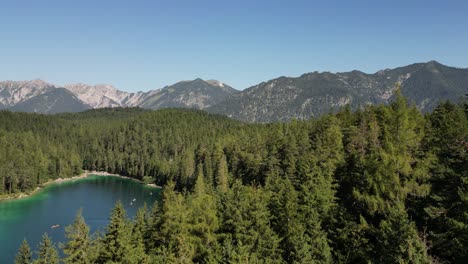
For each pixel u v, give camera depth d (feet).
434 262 112.57
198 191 312.50
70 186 634.84
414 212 146.82
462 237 110.73
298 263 125.39
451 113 223.10
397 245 107.04
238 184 214.69
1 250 299.79
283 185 204.03
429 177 150.51
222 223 170.71
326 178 200.44
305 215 164.45
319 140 276.41
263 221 156.76
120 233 139.13
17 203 488.44
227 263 132.77
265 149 380.99
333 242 150.10
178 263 141.38
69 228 143.54
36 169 613.11
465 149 128.36
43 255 176.96
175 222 166.30
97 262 138.21
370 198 154.61
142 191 590.14
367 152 219.82
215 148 520.83
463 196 113.29
